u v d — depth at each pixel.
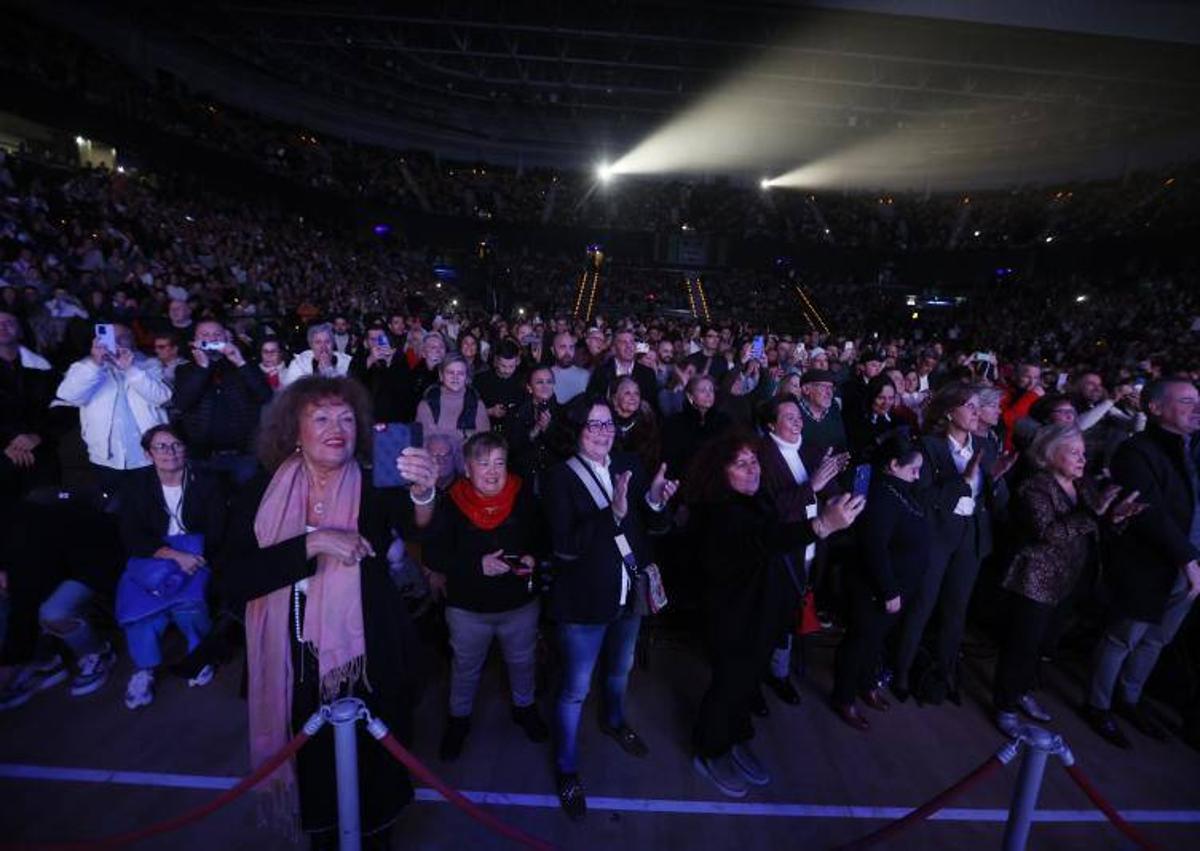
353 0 20.38
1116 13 18.16
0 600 3.13
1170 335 18.09
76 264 11.16
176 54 23.05
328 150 28.05
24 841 2.49
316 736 2.12
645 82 27.98
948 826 2.76
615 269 31.61
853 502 2.32
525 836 2.00
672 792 2.88
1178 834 2.78
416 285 25.77
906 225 31.73
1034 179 31.72
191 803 2.70
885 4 18.86
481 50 25.61
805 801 2.86
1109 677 3.33
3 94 14.55
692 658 3.92
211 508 3.34
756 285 31.16
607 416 2.73
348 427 2.03
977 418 3.36
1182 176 24.41
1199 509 3.35
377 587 2.16
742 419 5.39
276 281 16.77
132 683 3.26
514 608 2.85
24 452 3.83
